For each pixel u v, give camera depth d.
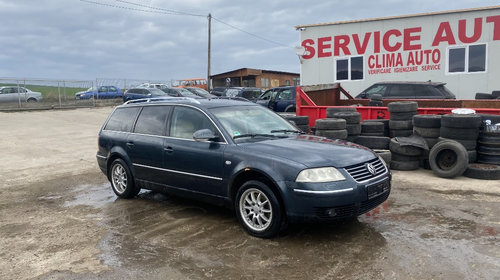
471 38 16.42
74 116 22.38
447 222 5.06
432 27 17.03
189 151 5.38
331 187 4.23
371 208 4.59
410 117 8.38
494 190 6.48
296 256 4.17
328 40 19.20
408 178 7.40
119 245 4.66
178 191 5.68
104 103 30.02
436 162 7.46
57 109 26.42
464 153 7.09
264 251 4.33
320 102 11.94
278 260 4.09
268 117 5.94
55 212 6.11
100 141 6.97
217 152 5.05
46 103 27.73
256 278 3.73
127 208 6.16
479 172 7.16
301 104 10.57
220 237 4.78
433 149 7.48
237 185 4.98
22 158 10.91
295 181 4.31
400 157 8.02
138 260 4.22
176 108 5.89
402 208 5.67
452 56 16.91
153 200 6.55
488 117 7.79
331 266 3.92
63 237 5.00
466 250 4.19
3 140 14.09
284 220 4.55
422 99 12.02
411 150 7.86
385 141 8.16
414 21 17.31
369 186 4.46
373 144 8.24
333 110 9.43
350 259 4.06
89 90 30.62
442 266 3.83
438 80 17.25
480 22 16.19
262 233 4.64
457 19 16.55
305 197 4.25
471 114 7.48
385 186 4.75
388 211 5.55
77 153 11.58
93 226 5.38
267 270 3.89
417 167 8.05
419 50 17.39
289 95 15.00
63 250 4.58
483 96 13.43
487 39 16.17
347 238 4.60
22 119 20.50
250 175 4.82
